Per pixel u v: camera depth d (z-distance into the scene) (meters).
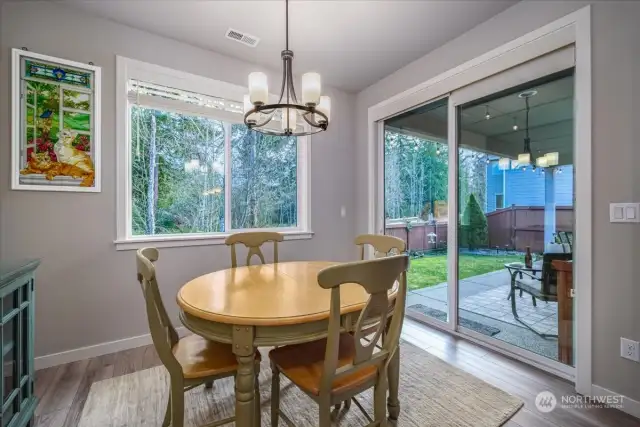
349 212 3.75
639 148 1.59
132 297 2.43
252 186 3.15
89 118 2.25
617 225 1.67
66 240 2.19
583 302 1.79
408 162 3.20
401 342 2.52
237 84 2.94
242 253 2.97
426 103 2.90
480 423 1.54
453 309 2.70
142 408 1.66
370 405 1.72
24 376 1.38
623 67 1.64
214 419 1.58
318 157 3.50
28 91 2.05
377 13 2.26
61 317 2.17
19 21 2.03
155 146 2.64
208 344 1.50
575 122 1.85
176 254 2.63
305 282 1.70
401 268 1.20
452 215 2.69
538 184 2.12
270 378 1.98
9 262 1.44
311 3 2.15
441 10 2.23
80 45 2.22
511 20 2.18
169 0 2.13
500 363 2.17
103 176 2.31
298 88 3.29
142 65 2.47
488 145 2.43
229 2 2.15
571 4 1.85
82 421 1.55
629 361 1.62
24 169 2.04
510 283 2.31
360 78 3.36
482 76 2.37
